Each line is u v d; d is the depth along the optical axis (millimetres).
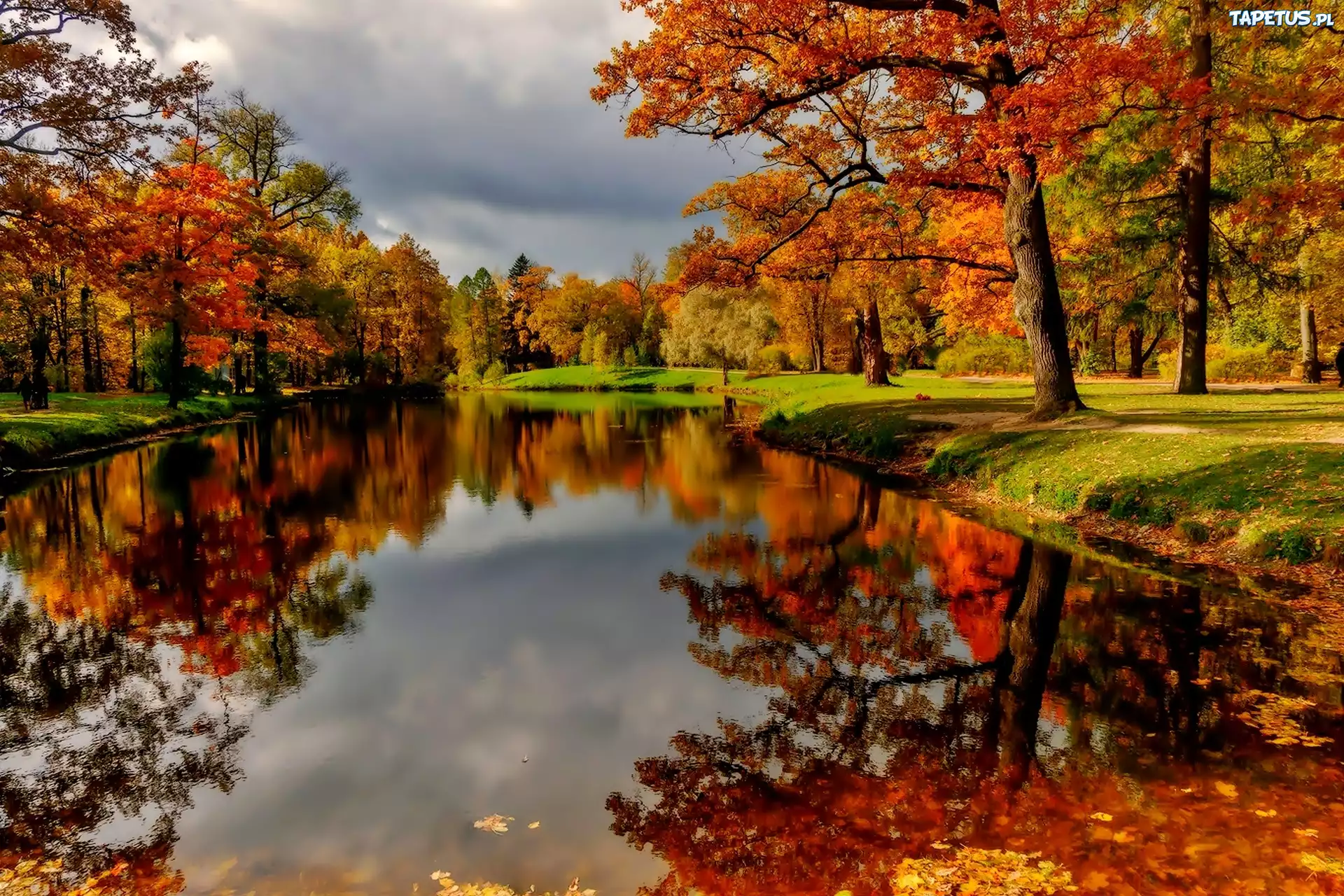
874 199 20156
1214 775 4707
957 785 4762
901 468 17734
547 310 91250
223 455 22844
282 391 54281
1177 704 5734
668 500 15906
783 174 19516
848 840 4230
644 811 4684
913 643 7480
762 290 53438
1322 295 28031
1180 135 15156
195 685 6773
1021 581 9094
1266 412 16094
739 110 15227
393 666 7219
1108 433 13992
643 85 15227
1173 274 23156
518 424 35469
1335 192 15773
